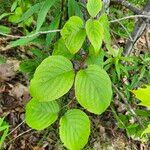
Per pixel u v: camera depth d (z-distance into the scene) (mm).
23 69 609
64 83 340
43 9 497
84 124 359
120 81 728
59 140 723
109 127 835
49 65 345
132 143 845
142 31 742
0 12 851
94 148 777
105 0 497
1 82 815
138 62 712
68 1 496
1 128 486
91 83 339
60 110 390
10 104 785
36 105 371
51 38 528
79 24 357
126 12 960
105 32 366
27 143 725
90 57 404
